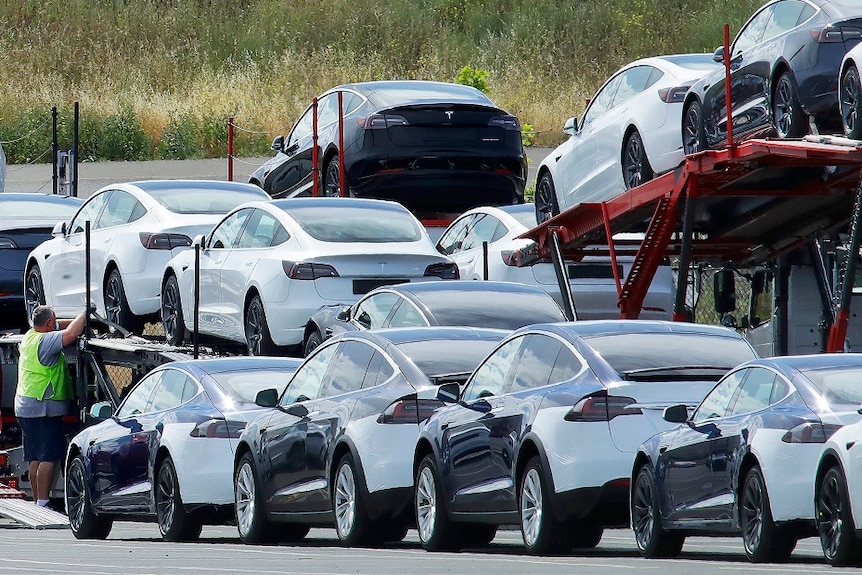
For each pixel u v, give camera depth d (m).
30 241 83.69
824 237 67.56
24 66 184.75
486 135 83.44
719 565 34.97
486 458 41.62
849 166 55.00
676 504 38.34
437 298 57.38
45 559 39.72
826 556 34.72
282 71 176.75
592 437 38.75
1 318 85.12
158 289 71.88
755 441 36.16
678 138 64.62
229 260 66.50
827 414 35.31
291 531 49.81
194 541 51.41
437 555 40.41
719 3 192.38
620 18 188.38
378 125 82.25
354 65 182.38
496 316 56.59
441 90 87.56
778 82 54.66
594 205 65.25
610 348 40.44
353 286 62.31
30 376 69.56
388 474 43.94
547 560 37.53
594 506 38.78
